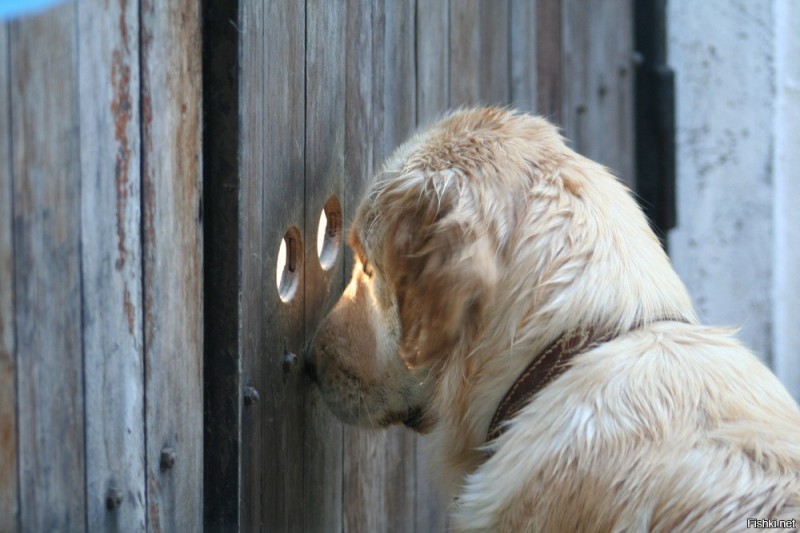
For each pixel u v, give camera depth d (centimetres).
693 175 671
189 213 272
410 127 397
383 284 312
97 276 236
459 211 286
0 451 207
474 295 286
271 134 298
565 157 314
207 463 291
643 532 260
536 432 283
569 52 545
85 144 228
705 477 260
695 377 283
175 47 261
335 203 347
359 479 381
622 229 308
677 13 654
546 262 293
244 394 292
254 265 294
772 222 675
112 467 246
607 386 280
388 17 373
